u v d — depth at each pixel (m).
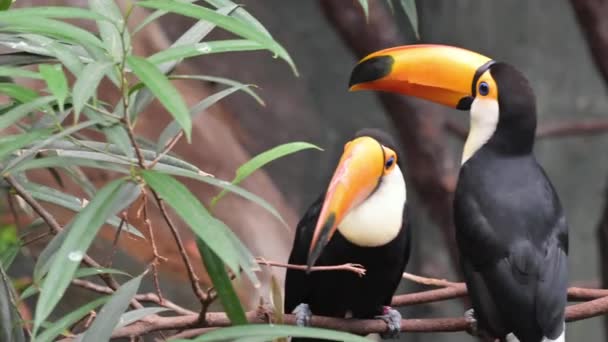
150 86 4.47
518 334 7.09
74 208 6.31
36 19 4.70
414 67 7.88
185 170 5.23
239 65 18.95
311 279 7.55
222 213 11.88
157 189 4.64
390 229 7.22
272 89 19.23
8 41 5.56
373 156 7.00
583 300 7.66
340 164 6.93
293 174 19.25
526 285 7.06
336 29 13.26
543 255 7.14
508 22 19.78
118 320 4.95
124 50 4.62
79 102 4.46
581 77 20.14
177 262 11.02
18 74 4.98
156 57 4.90
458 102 7.83
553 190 7.56
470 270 7.32
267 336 4.59
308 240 7.42
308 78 19.58
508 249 7.14
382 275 7.39
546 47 20.02
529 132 7.61
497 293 7.12
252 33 4.71
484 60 7.84
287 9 19.70
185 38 5.51
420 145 13.68
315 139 19.41
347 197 6.80
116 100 10.18
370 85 8.08
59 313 8.94
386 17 13.20
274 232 12.13
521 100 7.56
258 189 12.72
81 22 10.19
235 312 5.04
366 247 7.22
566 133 15.58
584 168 20.31
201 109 5.32
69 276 4.52
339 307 7.68
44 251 5.34
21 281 9.66
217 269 5.04
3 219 11.34
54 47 5.07
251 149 18.83
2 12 4.70
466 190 7.50
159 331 6.25
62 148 5.48
